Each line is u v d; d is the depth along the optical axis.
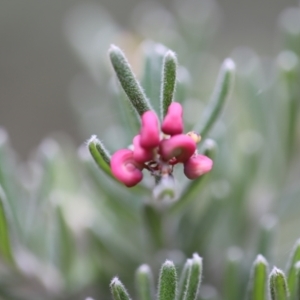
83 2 0.66
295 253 0.30
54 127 0.59
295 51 0.37
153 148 0.29
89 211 0.37
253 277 0.30
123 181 0.29
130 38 0.41
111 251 0.36
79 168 0.39
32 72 0.61
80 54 0.44
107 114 0.41
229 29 0.66
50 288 0.36
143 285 0.31
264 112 0.37
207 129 0.32
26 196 0.36
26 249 0.35
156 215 0.33
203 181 0.32
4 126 0.58
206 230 0.35
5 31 0.63
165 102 0.29
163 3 0.70
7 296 0.35
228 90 0.32
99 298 0.36
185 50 0.40
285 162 0.37
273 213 0.37
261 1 0.67
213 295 0.34
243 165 0.36
